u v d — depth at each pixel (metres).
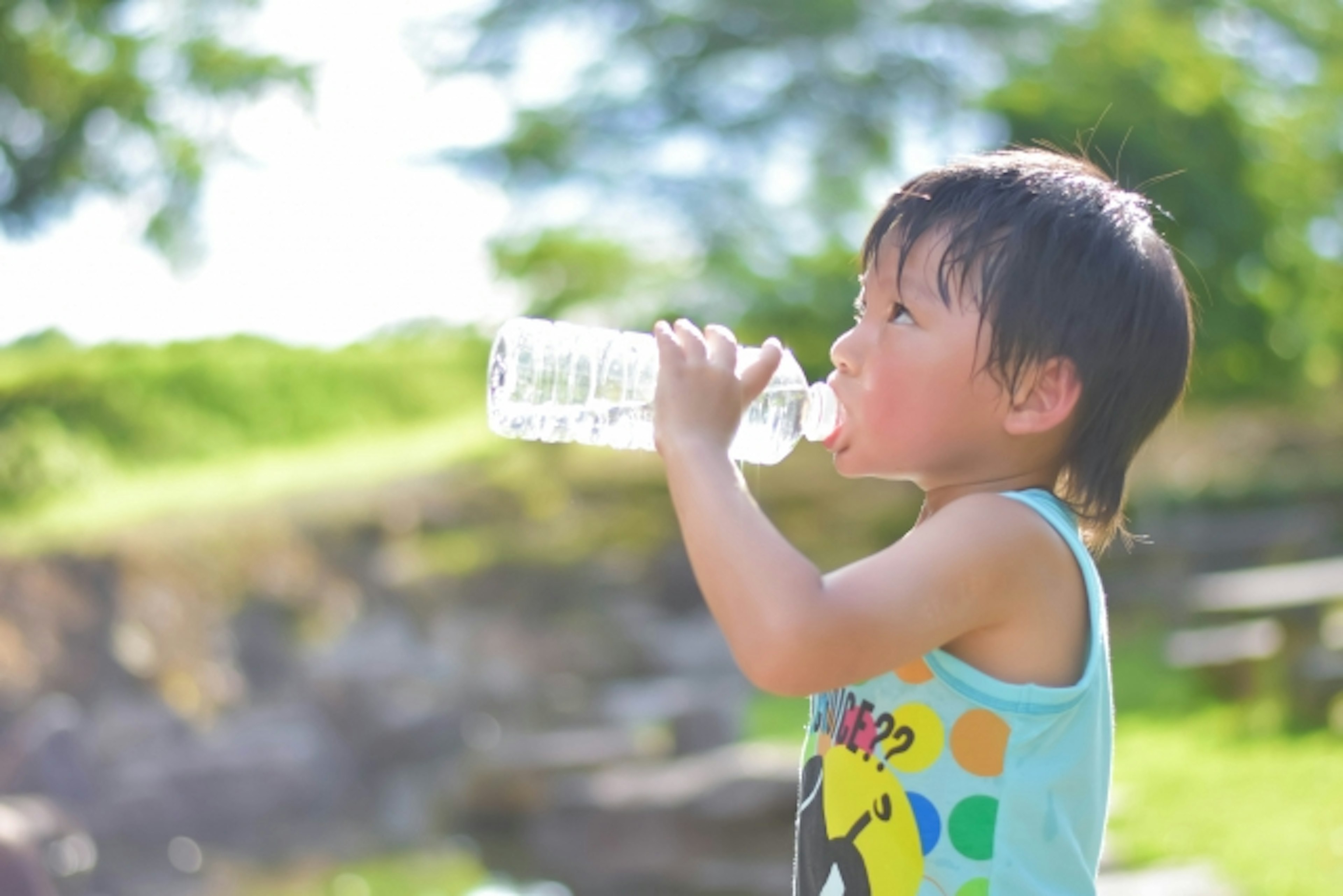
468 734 12.20
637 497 17.69
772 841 7.75
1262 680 10.61
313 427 18.72
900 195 1.92
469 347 20.50
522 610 14.56
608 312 17.53
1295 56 21.02
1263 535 17.84
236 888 8.58
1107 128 17.42
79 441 14.98
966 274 1.81
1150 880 6.04
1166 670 12.13
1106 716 1.91
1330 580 12.23
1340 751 8.62
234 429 17.61
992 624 1.81
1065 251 1.82
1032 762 1.80
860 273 1.97
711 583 1.73
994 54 18.00
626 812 8.16
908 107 17.75
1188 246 18.00
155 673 11.06
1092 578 1.87
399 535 14.93
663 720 11.33
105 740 10.17
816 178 17.62
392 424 19.81
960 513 1.82
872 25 17.83
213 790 10.21
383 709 11.88
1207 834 6.84
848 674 1.71
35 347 15.98
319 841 9.74
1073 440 1.89
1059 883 1.83
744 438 2.26
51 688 10.42
